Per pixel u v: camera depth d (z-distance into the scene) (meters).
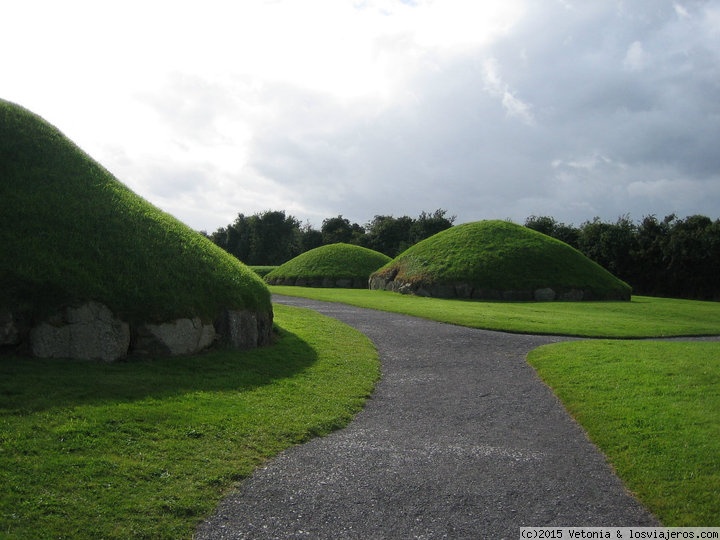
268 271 71.19
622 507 7.34
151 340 13.09
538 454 9.16
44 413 8.89
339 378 13.87
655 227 66.94
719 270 60.12
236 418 9.94
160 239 15.73
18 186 14.81
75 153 17.39
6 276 12.23
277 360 14.83
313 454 8.86
